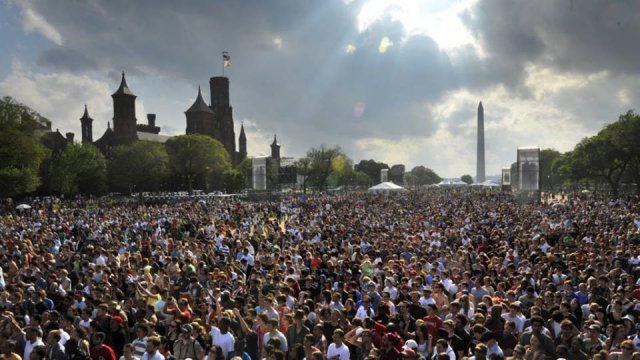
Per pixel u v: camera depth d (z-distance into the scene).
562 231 27.84
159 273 17.12
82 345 10.19
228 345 10.62
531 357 9.72
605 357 8.54
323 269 17.77
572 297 13.80
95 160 112.12
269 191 79.38
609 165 83.69
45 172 98.50
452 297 14.82
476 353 9.08
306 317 11.85
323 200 69.75
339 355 10.06
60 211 51.34
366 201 67.69
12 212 65.75
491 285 14.88
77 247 27.75
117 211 47.31
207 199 84.25
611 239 22.95
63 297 14.20
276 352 9.20
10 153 67.50
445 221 36.75
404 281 14.76
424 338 10.73
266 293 14.16
